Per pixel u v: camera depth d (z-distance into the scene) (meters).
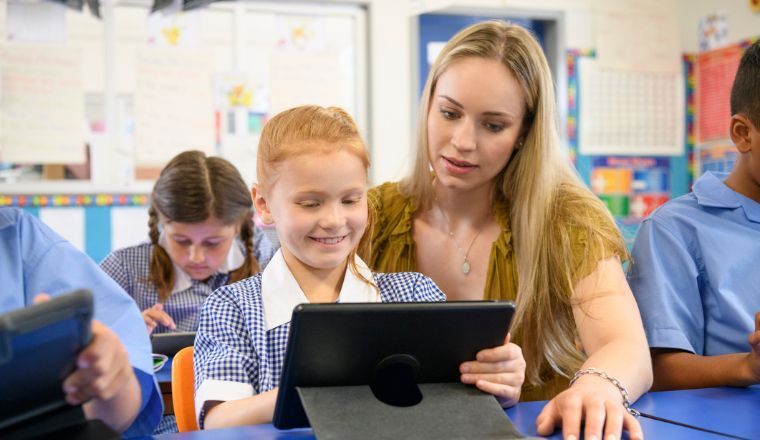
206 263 1.95
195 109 3.12
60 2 2.87
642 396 0.99
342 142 1.01
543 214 1.23
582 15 3.57
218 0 2.76
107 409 0.73
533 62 1.20
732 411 0.90
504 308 0.76
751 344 1.05
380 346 0.74
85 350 0.61
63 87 2.99
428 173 1.34
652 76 3.68
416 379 0.77
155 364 1.55
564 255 1.19
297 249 1.01
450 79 1.19
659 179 3.71
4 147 2.94
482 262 1.32
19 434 0.62
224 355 0.97
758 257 1.30
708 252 1.31
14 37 2.94
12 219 0.88
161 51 3.08
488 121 1.18
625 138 3.65
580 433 0.80
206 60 3.12
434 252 1.35
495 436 0.72
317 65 3.24
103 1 3.00
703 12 3.68
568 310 1.23
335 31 3.25
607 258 1.17
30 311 0.54
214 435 0.78
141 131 3.07
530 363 1.25
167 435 0.78
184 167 1.91
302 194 0.99
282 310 1.03
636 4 3.64
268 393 0.89
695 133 3.76
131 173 3.06
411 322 0.74
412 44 3.30
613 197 3.64
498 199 1.33
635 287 1.32
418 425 0.72
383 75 3.28
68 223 3.00
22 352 0.56
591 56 3.58
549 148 1.25
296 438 0.76
